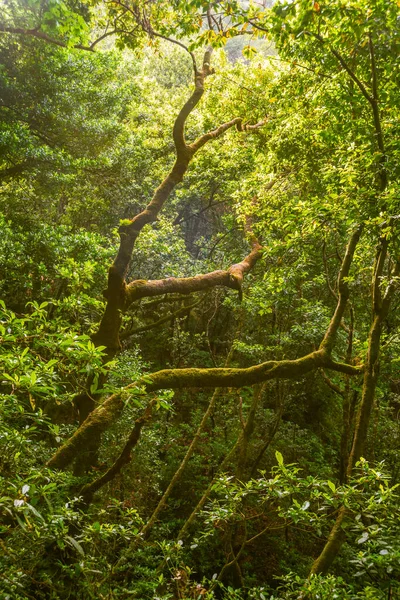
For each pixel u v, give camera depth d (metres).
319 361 7.46
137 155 16.97
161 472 12.06
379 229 5.77
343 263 7.98
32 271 10.88
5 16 12.02
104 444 9.73
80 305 5.97
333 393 15.62
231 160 16.17
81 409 6.36
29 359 3.29
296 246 8.11
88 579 4.17
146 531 9.64
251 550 11.55
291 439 14.46
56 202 16.55
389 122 6.20
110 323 7.16
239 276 9.73
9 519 3.19
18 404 3.51
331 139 7.08
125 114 20.20
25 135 11.82
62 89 13.43
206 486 12.54
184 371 6.55
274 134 10.12
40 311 3.56
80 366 3.41
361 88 6.14
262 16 6.06
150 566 8.29
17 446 3.31
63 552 4.38
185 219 23.42
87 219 18.92
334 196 5.99
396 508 4.23
